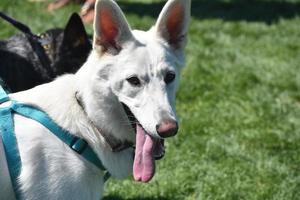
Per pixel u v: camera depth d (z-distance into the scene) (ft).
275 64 34.65
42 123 13.67
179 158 23.24
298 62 35.37
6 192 13.67
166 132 13.08
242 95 29.66
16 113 13.94
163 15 14.12
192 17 43.96
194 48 36.37
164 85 13.74
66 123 13.73
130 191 21.06
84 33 20.44
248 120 26.94
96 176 14.02
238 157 23.67
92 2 39.63
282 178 22.33
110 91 13.53
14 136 13.58
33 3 43.32
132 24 40.04
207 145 24.35
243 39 39.14
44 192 13.44
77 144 13.67
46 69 20.33
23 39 21.02
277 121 27.12
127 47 13.70
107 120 13.71
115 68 13.55
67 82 14.11
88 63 13.85
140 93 13.56
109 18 13.60
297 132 26.09
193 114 27.32
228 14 45.96
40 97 14.08
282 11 47.44
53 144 13.61
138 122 13.65
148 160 13.32
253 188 21.52
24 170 13.41
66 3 43.42
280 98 29.91
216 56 35.40
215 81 31.37
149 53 13.75
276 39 39.70
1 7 41.22
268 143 25.02
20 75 20.22
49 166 13.50
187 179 21.88
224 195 20.97
